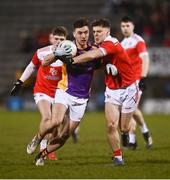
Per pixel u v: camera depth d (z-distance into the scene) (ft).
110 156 95.35
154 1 266.77
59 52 76.54
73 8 285.64
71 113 80.69
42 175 74.13
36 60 89.56
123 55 81.46
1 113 214.28
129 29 107.34
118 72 82.07
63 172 76.59
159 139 124.47
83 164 85.05
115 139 81.76
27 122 173.47
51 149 82.17
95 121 178.50
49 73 89.25
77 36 79.51
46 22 282.77
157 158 91.81
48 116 85.97
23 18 287.07
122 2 268.00
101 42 80.89
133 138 104.78
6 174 75.00
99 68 82.64
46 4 290.35
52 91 89.66
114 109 82.07
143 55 106.42
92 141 120.98
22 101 235.20
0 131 144.87
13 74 260.83
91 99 228.63
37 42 256.73
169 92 223.30
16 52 270.67
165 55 225.76
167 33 248.73
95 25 80.69
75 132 115.85
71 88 80.38
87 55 77.51
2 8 293.02
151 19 252.83
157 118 190.90
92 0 285.84
